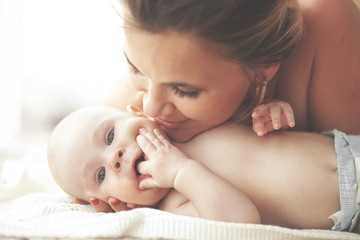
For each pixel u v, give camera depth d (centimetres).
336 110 124
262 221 102
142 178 102
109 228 87
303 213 100
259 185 101
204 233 86
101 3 253
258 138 106
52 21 254
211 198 92
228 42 82
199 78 84
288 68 119
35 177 131
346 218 98
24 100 247
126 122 105
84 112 114
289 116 103
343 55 117
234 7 79
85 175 107
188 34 78
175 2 76
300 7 105
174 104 92
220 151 105
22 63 246
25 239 86
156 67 83
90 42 257
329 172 102
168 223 88
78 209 108
